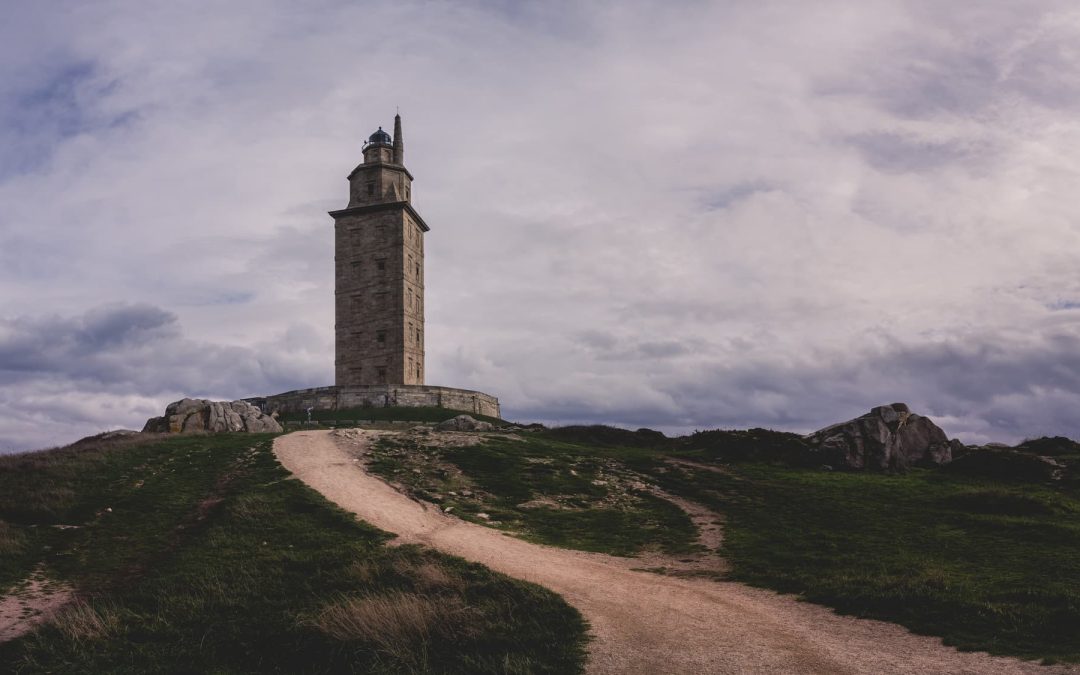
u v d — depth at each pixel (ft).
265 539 88.12
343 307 279.49
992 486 127.65
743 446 158.40
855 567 76.33
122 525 96.43
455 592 66.90
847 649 51.21
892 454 147.02
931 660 48.08
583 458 148.66
